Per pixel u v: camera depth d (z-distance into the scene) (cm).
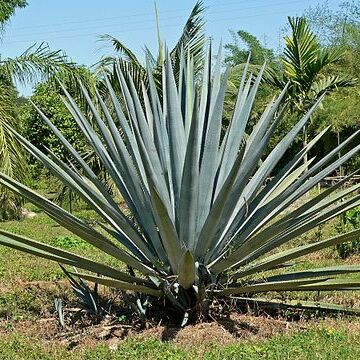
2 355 518
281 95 579
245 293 620
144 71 1261
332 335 544
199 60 1231
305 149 612
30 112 2373
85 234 543
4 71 1509
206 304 577
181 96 634
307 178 565
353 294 705
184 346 523
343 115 2477
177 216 566
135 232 564
